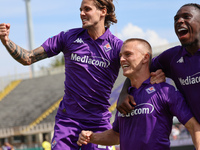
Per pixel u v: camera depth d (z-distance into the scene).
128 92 4.98
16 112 40.56
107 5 5.92
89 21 5.79
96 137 5.31
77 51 5.90
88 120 5.97
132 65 4.85
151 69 5.29
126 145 4.87
